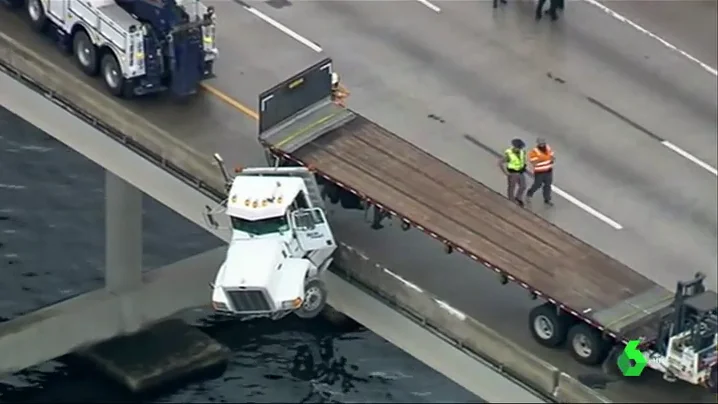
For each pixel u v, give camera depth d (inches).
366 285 1919.3
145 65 2116.1
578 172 2154.3
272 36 2341.3
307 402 2298.2
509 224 1902.1
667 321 1779.0
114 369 2327.8
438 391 2319.1
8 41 2135.8
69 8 2160.4
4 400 2299.5
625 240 2047.2
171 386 2329.0
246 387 2326.5
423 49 2348.7
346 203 2027.6
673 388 1811.0
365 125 2038.6
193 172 2006.6
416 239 1996.8
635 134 2228.1
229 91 2203.5
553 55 2358.5
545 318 1847.9
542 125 2229.3
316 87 2058.3
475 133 2204.7
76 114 2101.4
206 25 2137.1
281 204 1924.2
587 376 1817.2
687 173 2162.9
